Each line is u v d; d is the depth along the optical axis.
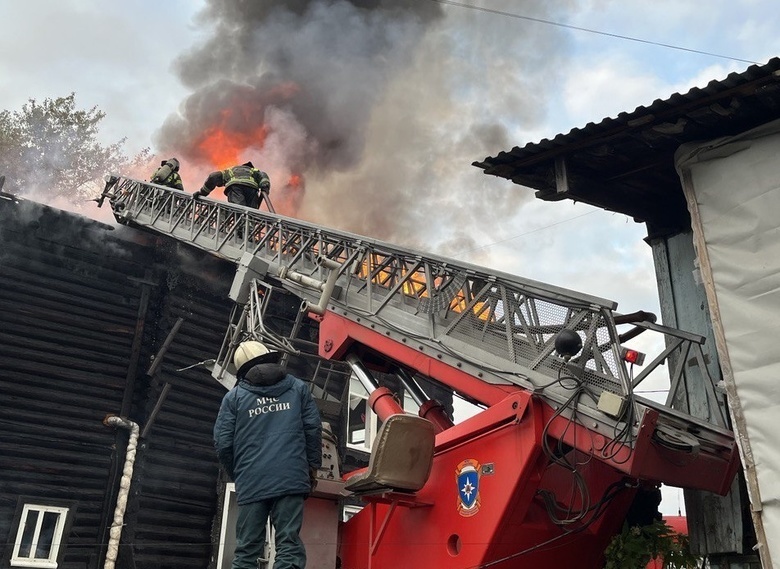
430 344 5.97
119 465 10.60
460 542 4.83
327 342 7.10
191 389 11.71
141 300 11.88
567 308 5.05
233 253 10.12
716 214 5.04
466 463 4.99
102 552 10.01
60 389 10.66
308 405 4.24
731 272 4.87
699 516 5.46
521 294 5.41
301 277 7.79
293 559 3.77
